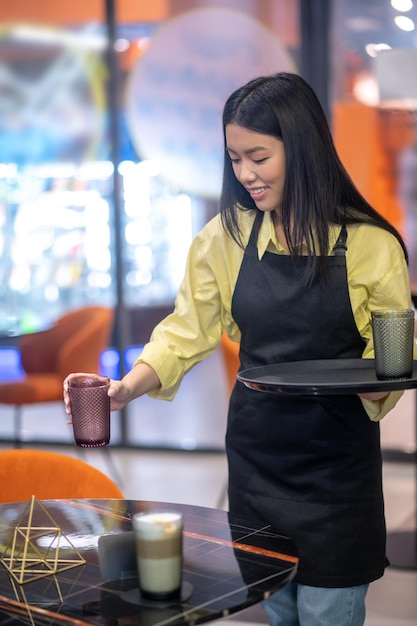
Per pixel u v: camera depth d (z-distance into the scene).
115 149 6.23
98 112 6.25
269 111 2.07
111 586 1.67
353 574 2.20
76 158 6.32
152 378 2.28
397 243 2.18
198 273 2.37
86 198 6.33
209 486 5.47
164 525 1.59
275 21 5.82
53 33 6.30
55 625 1.52
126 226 6.25
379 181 5.64
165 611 1.55
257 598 1.59
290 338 2.24
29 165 6.41
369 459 2.21
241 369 2.34
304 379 2.05
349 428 2.19
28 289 6.48
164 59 6.07
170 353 2.31
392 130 5.60
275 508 2.24
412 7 5.55
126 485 5.53
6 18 6.38
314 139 2.10
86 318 5.79
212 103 5.99
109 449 6.42
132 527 1.99
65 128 6.33
